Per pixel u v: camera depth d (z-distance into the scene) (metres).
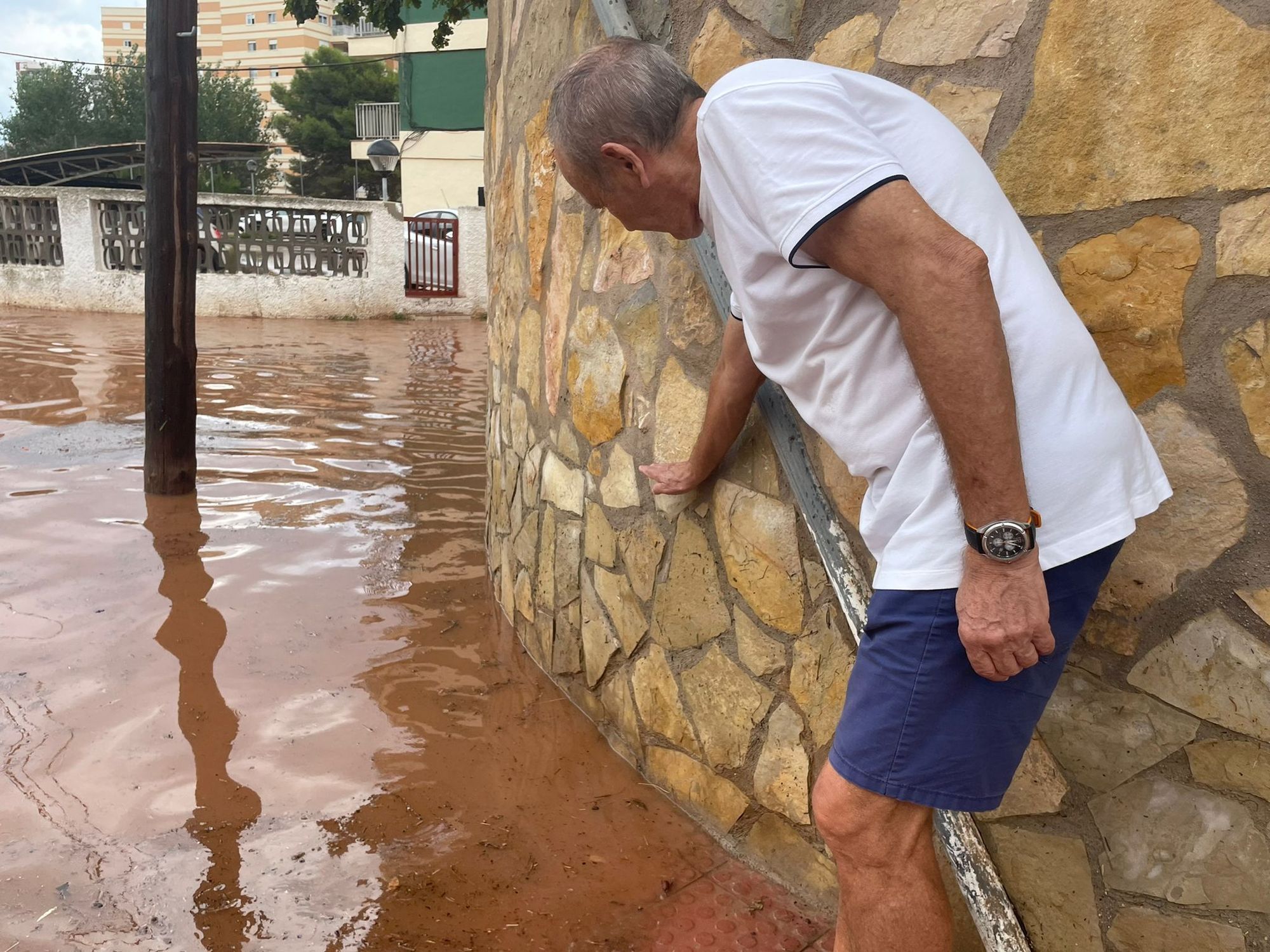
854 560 1.74
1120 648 1.45
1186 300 1.35
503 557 3.48
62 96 42.72
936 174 1.27
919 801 1.31
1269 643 1.30
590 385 2.61
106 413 6.22
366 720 2.67
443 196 24.25
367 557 3.93
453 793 2.34
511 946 1.83
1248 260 1.28
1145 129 1.35
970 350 1.10
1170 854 1.43
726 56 2.00
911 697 1.29
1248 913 1.37
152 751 2.44
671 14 2.16
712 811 2.22
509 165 3.45
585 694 2.76
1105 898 1.51
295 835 2.14
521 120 3.23
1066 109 1.43
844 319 1.28
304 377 8.28
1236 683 1.34
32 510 4.27
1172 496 1.37
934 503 1.25
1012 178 1.50
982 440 1.12
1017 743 1.31
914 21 1.62
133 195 13.21
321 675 2.91
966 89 1.55
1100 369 1.26
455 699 2.82
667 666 2.33
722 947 1.84
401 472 5.29
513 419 3.37
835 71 1.30
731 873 2.08
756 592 2.03
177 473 4.60
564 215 2.78
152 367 4.48
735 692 2.12
